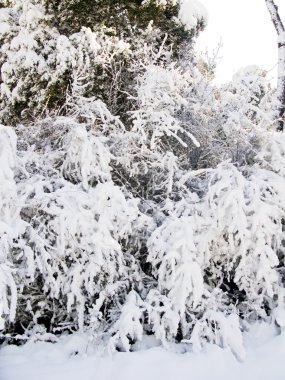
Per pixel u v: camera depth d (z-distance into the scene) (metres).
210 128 4.33
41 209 2.91
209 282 3.40
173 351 2.85
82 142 3.29
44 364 2.63
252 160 4.02
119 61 5.16
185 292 2.85
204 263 3.20
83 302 3.02
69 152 3.34
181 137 4.32
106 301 3.07
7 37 6.00
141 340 2.90
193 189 3.80
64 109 5.04
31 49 5.56
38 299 3.25
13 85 5.80
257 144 4.03
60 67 5.16
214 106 4.63
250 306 3.29
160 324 2.95
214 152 4.17
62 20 5.91
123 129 3.70
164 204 3.61
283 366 2.73
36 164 3.27
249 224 3.17
